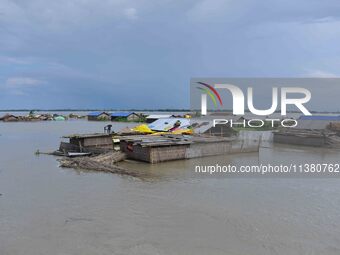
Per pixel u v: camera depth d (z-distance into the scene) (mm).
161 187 19078
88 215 14359
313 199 16703
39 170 24297
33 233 12547
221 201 16297
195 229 12867
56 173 23125
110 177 21750
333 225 13250
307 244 11594
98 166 24031
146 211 14828
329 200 16531
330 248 11305
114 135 34688
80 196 17203
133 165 26047
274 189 18641
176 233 12523
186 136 32750
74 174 22750
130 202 16125
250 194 17594
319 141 38312
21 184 19859
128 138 30203
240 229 12852
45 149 36938
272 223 13430
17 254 10977
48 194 17594
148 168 24828
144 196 17172
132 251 11164
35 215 14375
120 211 14836
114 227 13078
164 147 27297
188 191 18156
